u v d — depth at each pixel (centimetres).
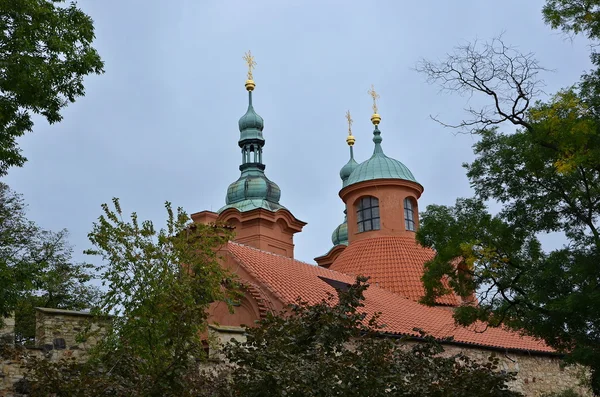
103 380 1440
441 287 2738
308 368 1366
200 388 1558
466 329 3547
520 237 2547
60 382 1450
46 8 1889
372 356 1456
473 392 1502
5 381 1850
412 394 1437
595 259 2342
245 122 6012
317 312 1575
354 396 1384
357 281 1636
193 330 1689
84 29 1964
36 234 3688
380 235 4597
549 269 2388
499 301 2594
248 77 6184
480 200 2645
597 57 2398
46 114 1944
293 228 5456
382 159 4862
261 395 1357
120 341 1886
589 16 2317
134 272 2328
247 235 5309
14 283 1947
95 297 3912
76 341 2061
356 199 4759
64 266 3728
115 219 2420
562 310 2277
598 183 2466
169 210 2548
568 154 2250
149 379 1468
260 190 5662
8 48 1847
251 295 2953
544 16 2378
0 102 1848
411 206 4825
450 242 2608
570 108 2291
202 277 2453
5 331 2009
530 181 2516
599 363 2322
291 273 3403
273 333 1525
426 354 1588
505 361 3469
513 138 2517
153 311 2133
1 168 1964
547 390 3625
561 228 2509
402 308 3666
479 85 2481
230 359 1478
